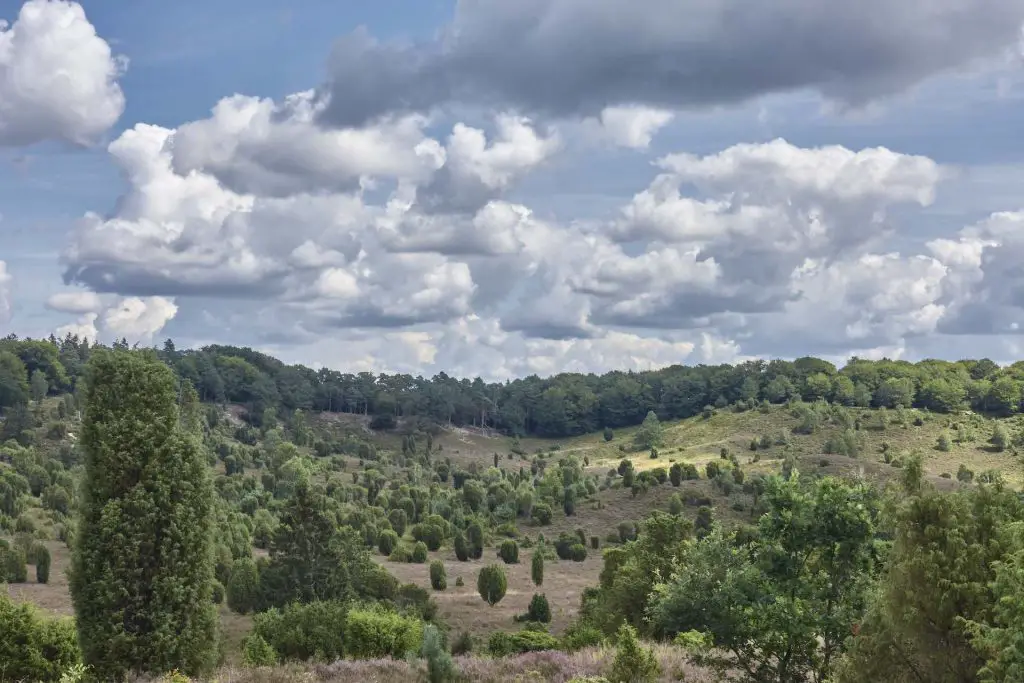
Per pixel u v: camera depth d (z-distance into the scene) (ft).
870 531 47.47
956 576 37.93
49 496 272.31
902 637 39.47
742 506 307.99
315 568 150.82
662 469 369.50
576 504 343.46
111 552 62.75
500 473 445.37
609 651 80.38
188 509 64.90
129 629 62.54
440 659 68.49
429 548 282.36
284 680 70.33
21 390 506.89
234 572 157.79
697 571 53.31
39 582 181.57
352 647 96.68
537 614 156.15
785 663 49.83
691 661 54.34
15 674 67.00
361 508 307.99
